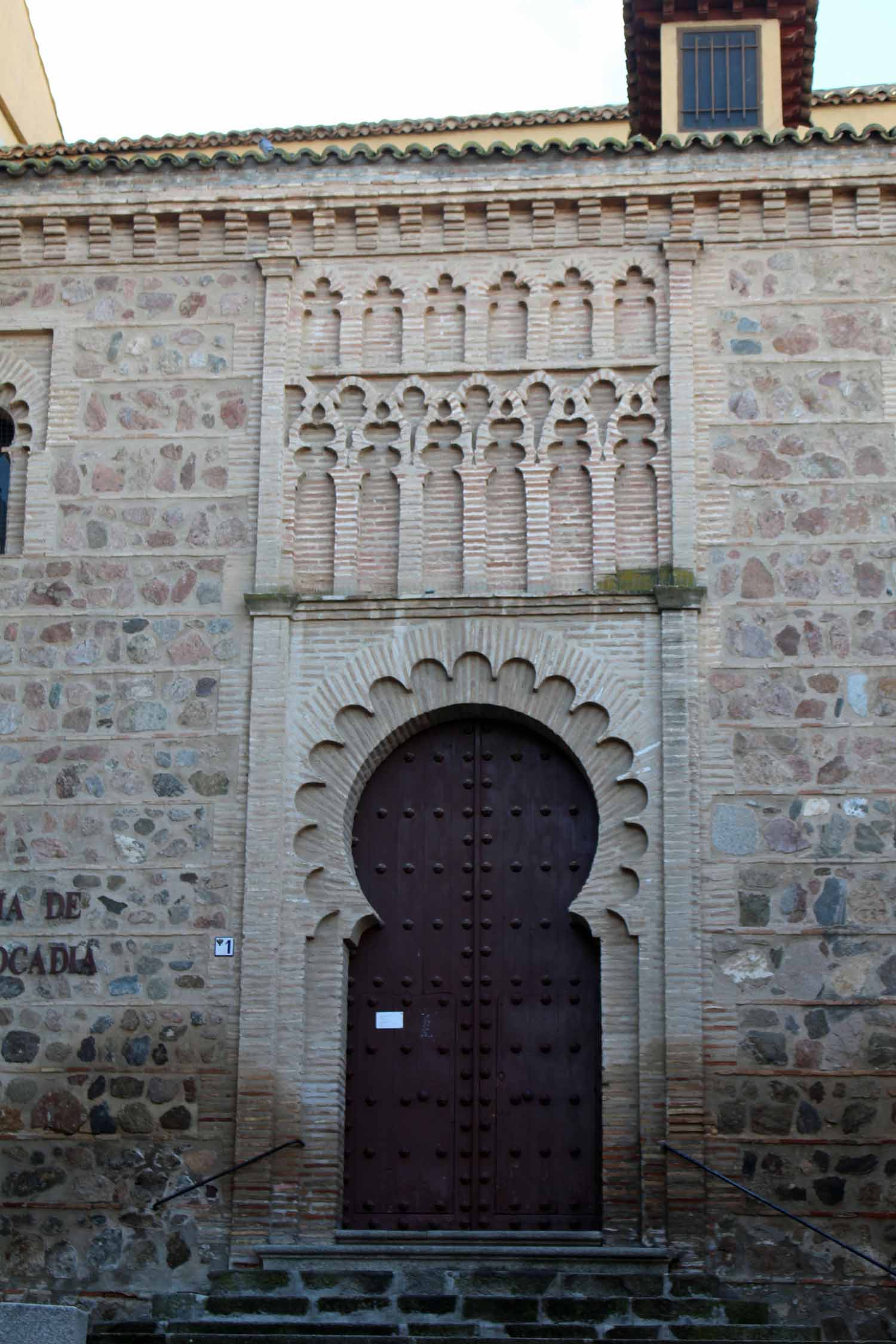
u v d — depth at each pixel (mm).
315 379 17219
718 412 16688
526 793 16375
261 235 17641
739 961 15297
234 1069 15477
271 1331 13734
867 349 16766
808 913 15383
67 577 16859
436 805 16406
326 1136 15305
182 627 16625
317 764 16203
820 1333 13719
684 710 15844
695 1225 14648
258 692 16297
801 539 16312
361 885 16219
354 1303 14047
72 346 17500
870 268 16953
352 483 16859
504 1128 15570
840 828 15570
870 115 22344
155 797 16203
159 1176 15266
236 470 17031
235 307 17469
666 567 16266
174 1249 15047
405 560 16594
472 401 17016
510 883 16172
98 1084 15547
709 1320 13977
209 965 15750
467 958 16031
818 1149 14828
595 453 16672
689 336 16859
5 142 22562
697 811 15641
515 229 17375
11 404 17484
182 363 17359
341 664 16375
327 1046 15539
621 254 17219
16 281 17734
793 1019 15148
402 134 22062
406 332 17219
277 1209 15070
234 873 15961
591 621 16266
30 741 16438
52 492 17094
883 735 15789
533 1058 15727
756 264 17047
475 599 16359
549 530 16562
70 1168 15344
